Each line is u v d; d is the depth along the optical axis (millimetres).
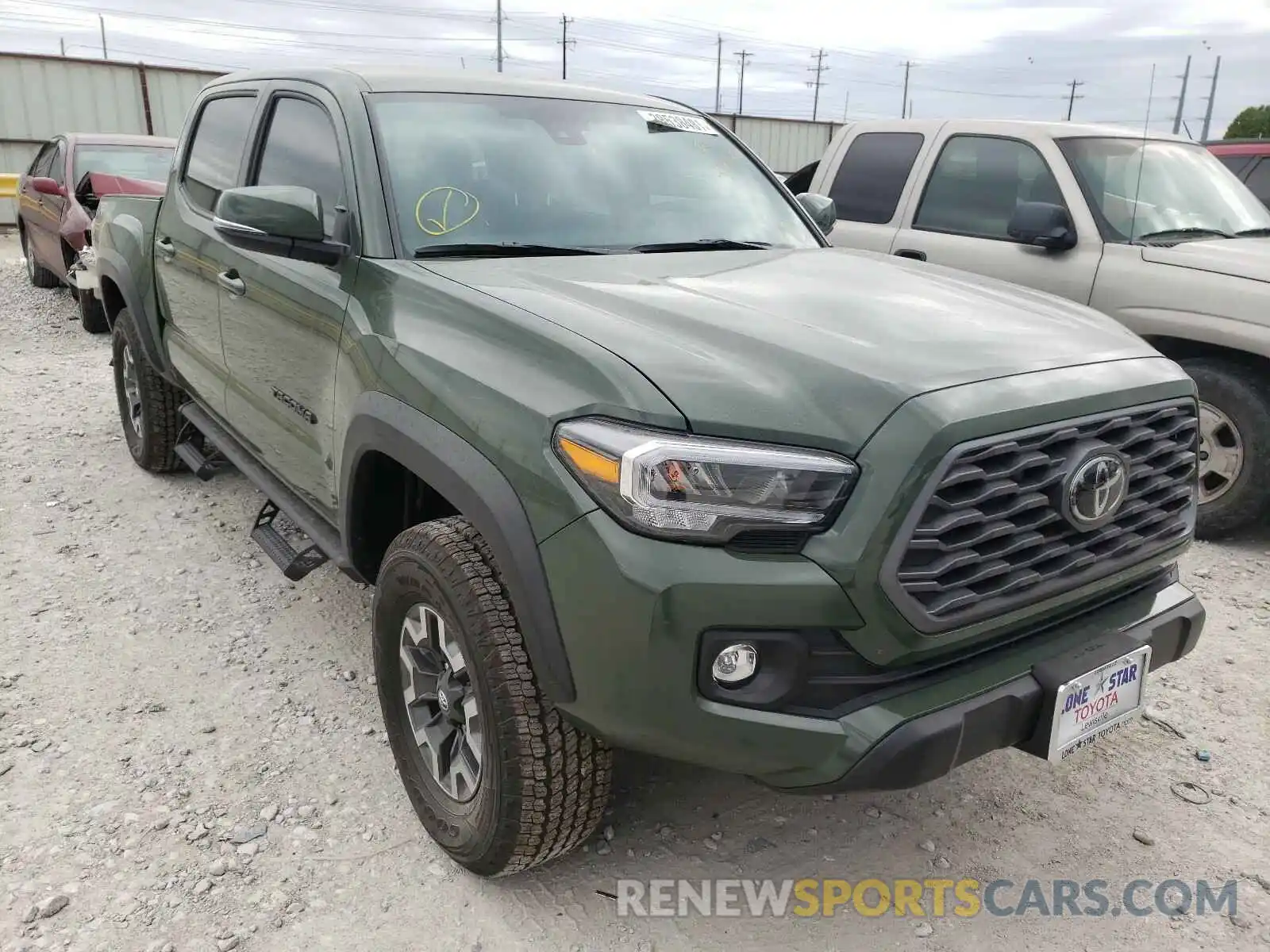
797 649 1879
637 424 1890
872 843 2629
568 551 1941
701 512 1836
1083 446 2074
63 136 10164
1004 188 5332
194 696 3189
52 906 2277
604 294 2393
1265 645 3721
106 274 4848
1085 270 4879
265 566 4129
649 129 3535
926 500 1841
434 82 3240
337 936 2248
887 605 1846
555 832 2240
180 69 18016
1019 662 2092
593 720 2004
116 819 2598
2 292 10711
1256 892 2463
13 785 2719
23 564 4086
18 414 6227
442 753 2465
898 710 1912
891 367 1983
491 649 2123
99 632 3561
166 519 4594
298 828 2594
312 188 3133
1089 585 2170
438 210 2842
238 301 3430
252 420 3553
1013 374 2064
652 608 1839
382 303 2588
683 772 2887
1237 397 4461
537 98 3381
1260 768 2973
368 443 2492
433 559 2246
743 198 3523
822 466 1842
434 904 2355
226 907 2318
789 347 2059
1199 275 4512
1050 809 2779
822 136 23828
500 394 2117
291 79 3498
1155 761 3006
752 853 2572
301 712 3117
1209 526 4660
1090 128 5359
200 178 4098
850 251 3395
